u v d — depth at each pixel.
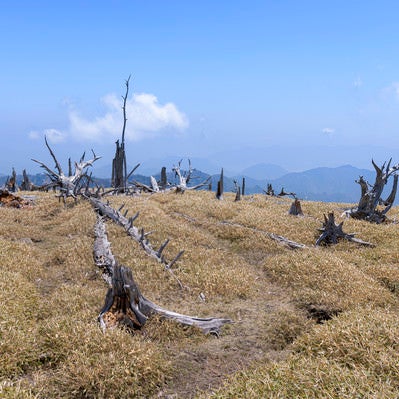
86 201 31.06
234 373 8.97
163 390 8.68
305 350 9.20
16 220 25.94
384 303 13.98
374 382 7.07
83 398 8.09
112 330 9.93
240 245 21.88
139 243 19.02
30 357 9.10
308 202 38.84
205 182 46.53
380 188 29.28
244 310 13.27
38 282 15.08
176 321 11.45
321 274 16.22
